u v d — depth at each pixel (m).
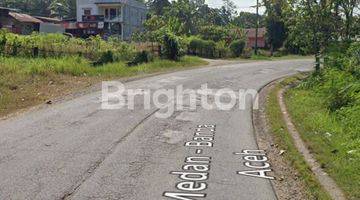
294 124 11.77
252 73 27.48
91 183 6.77
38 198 6.11
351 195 6.39
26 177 6.95
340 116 11.88
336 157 8.36
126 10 65.50
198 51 45.06
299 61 42.28
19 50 23.86
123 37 64.00
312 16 24.61
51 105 13.68
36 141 9.20
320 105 14.18
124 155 8.38
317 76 20.45
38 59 22.38
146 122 11.56
